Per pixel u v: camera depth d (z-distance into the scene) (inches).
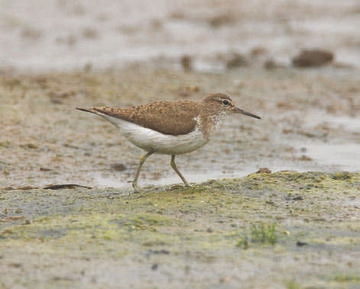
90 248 352.2
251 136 720.3
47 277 313.6
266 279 311.4
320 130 749.9
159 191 478.9
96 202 447.5
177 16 1413.6
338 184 484.7
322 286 302.0
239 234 377.1
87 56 1093.8
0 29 1241.4
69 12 1398.9
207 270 322.3
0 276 314.8
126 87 860.0
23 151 629.6
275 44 1210.0
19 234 375.2
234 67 1045.2
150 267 325.7
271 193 462.3
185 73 971.3
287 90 908.6
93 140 678.5
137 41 1215.6
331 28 1323.8
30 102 762.2
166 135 459.5
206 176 596.1
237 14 1438.2
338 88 928.9
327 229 389.4
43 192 481.4
